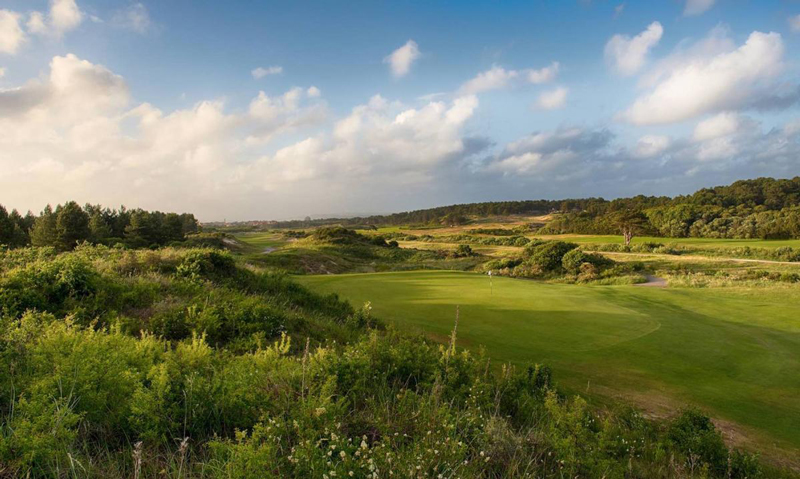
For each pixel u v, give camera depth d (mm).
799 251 50500
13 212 64875
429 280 25062
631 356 11844
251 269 15242
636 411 7699
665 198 122688
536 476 3260
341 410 3557
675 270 41875
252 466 2482
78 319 7477
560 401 6992
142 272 11531
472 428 3863
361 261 58406
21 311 7613
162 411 3291
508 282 24844
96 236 58844
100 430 3096
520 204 190250
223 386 3695
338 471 2490
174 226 74438
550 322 15023
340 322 12000
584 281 38906
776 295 23188
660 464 4977
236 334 8492
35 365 3850
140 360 4469
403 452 2855
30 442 2406
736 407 9000
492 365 9945
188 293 10398
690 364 11461
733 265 44188
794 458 7047
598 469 3492
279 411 3514
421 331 12664
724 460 5770
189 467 2719
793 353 12750
